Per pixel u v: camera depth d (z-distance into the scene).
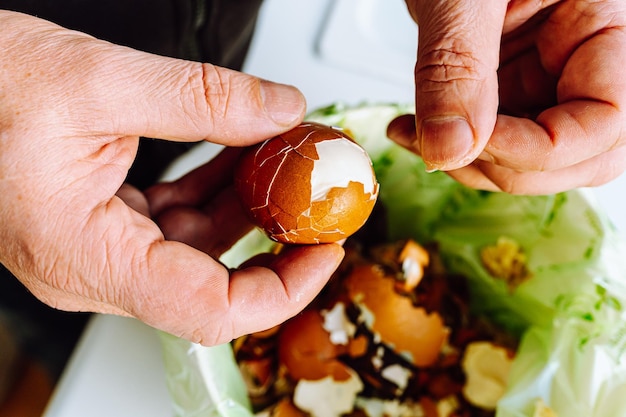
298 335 0.29
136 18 0.27
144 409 0.28
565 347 0.28
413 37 0.39
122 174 0.20
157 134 0.20
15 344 0.45
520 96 0.27
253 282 0.20
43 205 0.18
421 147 0.20
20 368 0.46
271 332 0.30
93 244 0.18
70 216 0.18
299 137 0.21
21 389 0.46
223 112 0.19
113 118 0.18
